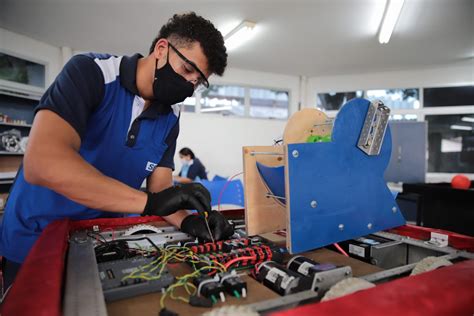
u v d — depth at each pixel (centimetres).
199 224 74
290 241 61
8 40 345
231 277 49
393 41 375
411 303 34
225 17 318
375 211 75
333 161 67
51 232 61
